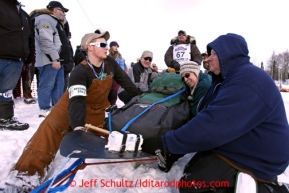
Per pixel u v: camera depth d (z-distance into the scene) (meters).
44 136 2.10
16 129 3.15
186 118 2.12
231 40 1.62
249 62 1.63
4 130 3.11
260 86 1.43
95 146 1.59
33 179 1.95
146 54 3.94
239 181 1.41
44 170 2.07
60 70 4.33
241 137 1.49
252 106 1.41
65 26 4.97
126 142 1.52
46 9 3.99
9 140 2.77
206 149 1.51
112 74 2.45
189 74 2.31
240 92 1.43
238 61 1.61
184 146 1.51
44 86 3.97
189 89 2.42
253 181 1.40
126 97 3.19
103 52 2.21
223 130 1.42
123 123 1.97
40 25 3.76
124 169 2.20
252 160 1.48
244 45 1.64
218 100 1.48
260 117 1.42
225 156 1.53
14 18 3.03
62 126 2.20
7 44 2.98
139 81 3.98
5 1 2.97
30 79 5.36
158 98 2.27
